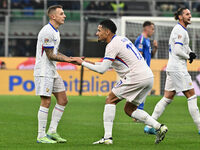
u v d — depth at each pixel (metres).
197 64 49.12
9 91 68.00
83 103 52.66
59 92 26.59
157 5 84.00
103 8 81.31
